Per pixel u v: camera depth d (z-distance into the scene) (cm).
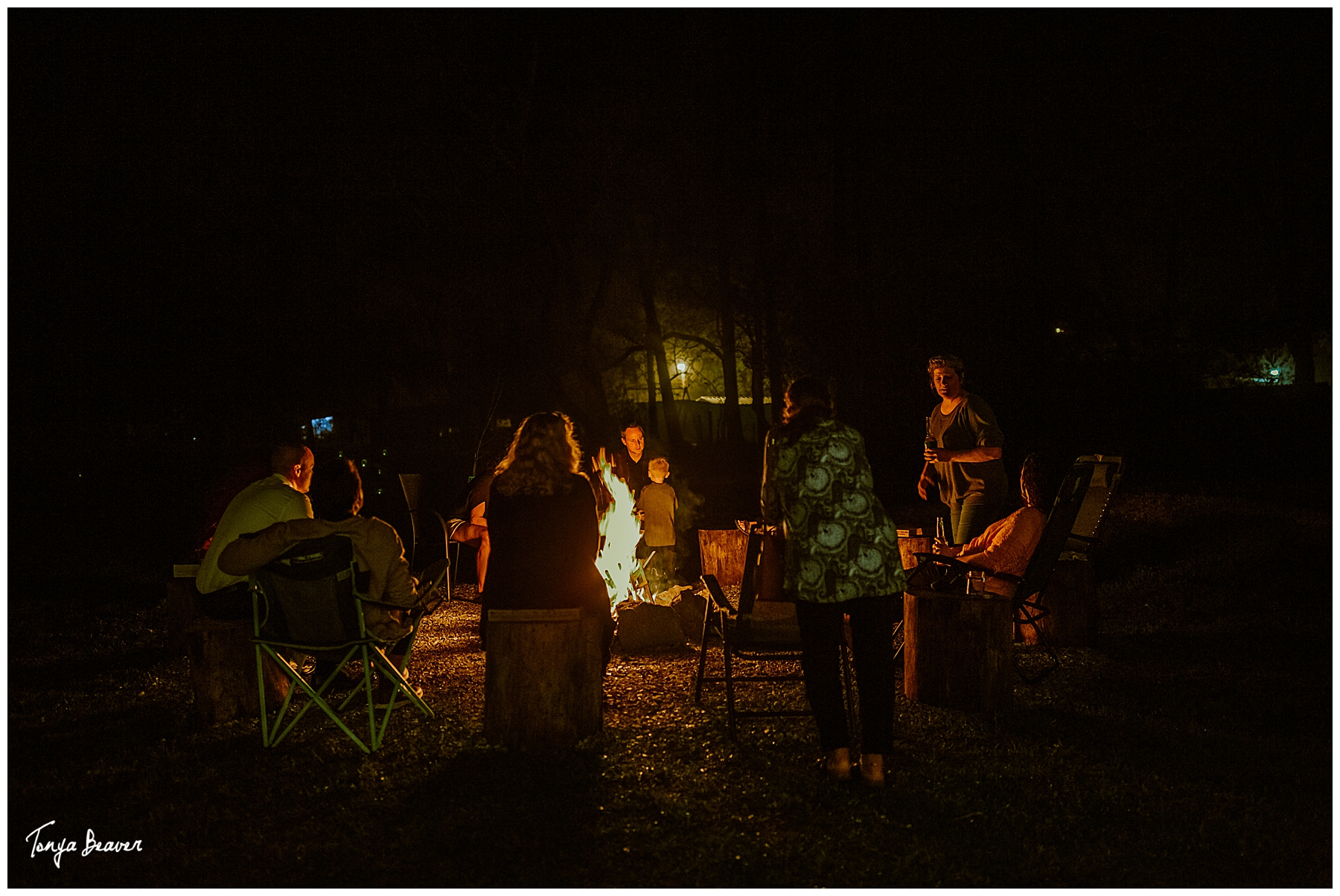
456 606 788
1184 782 377
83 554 1141
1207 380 2188
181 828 349
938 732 441
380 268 2008
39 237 1557
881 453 1873
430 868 318
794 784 375
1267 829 338
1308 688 503
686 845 330
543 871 314
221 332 1705
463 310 2144
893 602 378
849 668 533
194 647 464
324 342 1858
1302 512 960
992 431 632
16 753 432
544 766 399
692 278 2548
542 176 2095
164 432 1758
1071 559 612
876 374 1938
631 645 603
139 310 1616
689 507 1695
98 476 1650
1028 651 595
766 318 2297
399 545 448
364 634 425
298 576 411
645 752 414
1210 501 1071
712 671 548
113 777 398
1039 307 2017
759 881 307
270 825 351
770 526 405
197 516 1471
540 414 443
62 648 649
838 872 312
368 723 450
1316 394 1780
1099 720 454
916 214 2011
